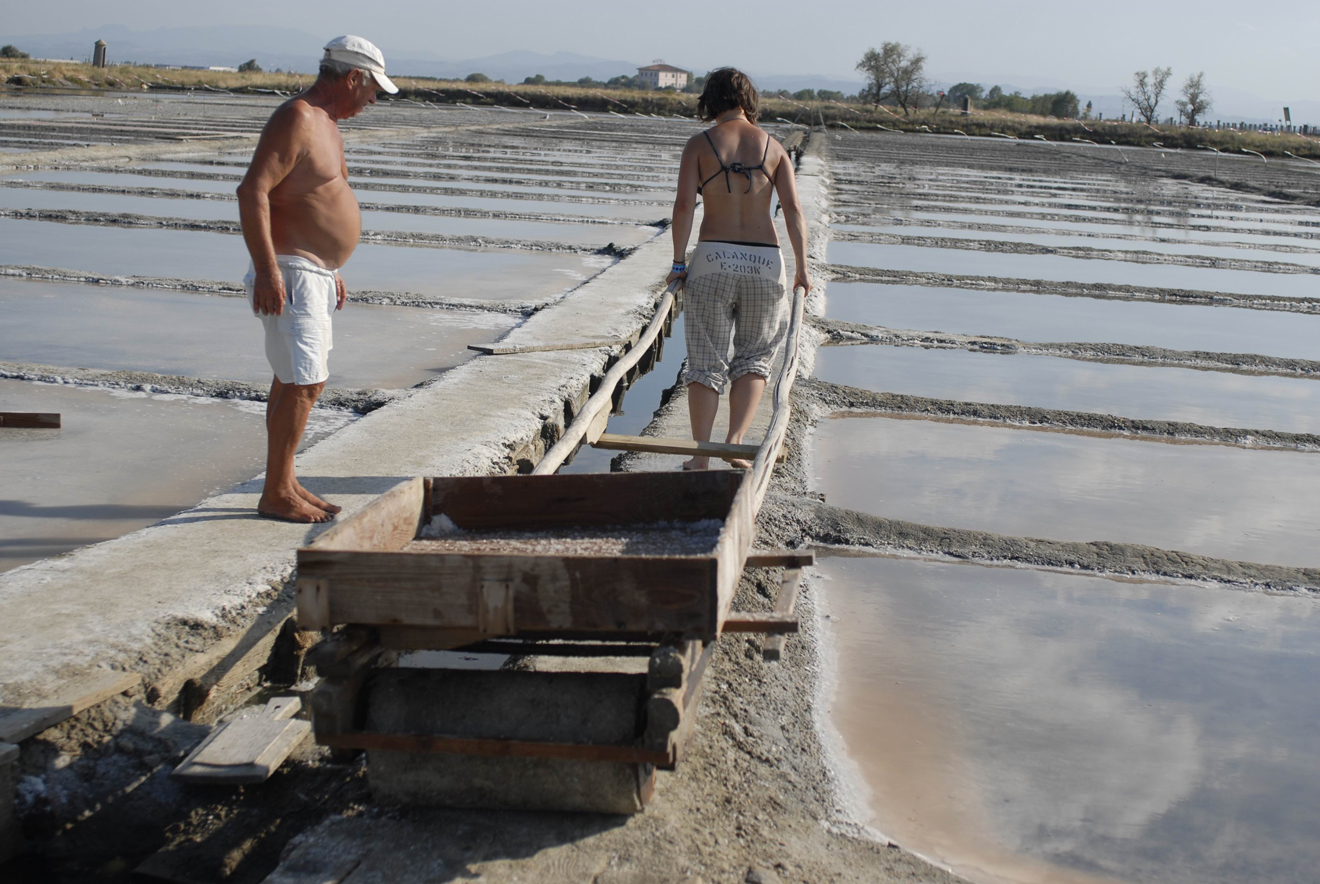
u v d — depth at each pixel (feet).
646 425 23.59
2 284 31.14
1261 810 10.55
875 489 19.30
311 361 13.71
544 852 8.75
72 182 55.77
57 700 9.79
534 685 9.06
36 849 9.41
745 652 12.73
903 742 11.44
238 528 13.80
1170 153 165.78
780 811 9.87
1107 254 51.55
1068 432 23.47
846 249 49.24
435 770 9.16
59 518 15.30
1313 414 25.62
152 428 19.57
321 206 13.71
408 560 8.75
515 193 62.18
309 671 12.64
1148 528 17.97
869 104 245.65
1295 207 84.89
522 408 20.21
